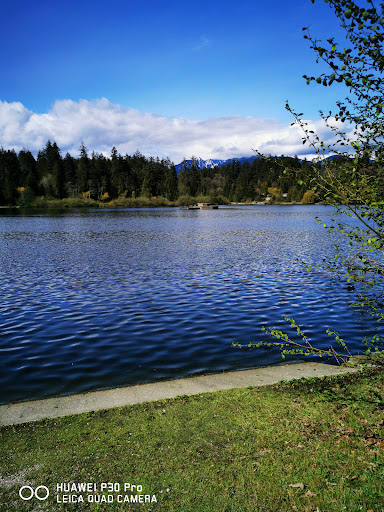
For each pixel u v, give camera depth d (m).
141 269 20.11
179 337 9.95
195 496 3.96
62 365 8.19
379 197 4.52
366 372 7.16
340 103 4.59
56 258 24.25
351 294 14.31
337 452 4.58
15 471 4.47
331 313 12.01
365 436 4.89
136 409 5.98
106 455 4.73
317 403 5.95
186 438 5.06
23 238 37.81
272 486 4.05
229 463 4.49
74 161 179.38
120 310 12.51
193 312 12.25
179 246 30.64
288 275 18.20
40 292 15.05
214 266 20.92
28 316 11.89
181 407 5.99
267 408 5.86
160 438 5.09
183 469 4.41
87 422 5.59
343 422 5.30
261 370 7.63
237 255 25.14
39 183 162.75
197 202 167.50
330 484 4.02
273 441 4.91
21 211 114.69
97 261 22.92
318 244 31.25
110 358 8.58
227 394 6.45
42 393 6.90
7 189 145.50
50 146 180.12
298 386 6.72
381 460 4.34
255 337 9.94
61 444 5.01
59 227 53.88
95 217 83.38
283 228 51.00
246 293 14.71
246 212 110.44
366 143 4.62
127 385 7.23
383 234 4.60
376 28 3.81
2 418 5.81
